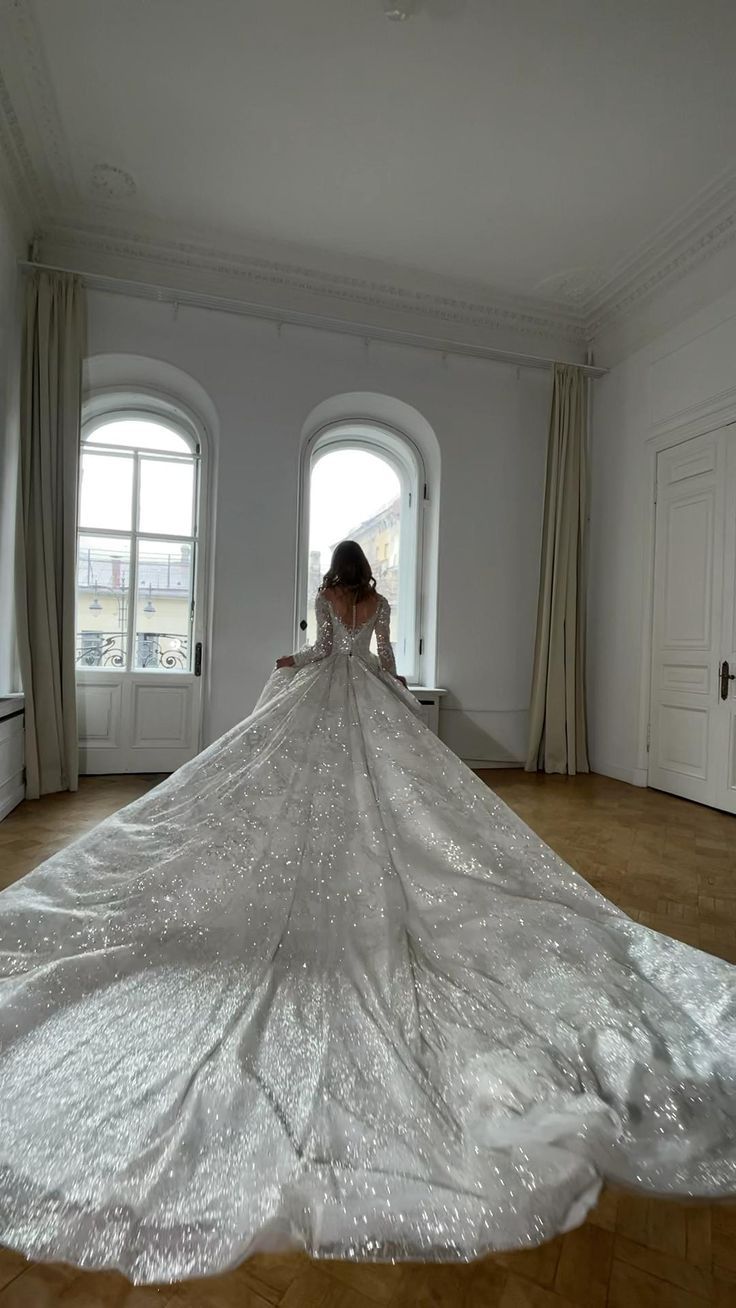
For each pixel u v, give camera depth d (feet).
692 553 17.49
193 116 13.76
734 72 12.34
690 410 17.53
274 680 8.32
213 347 18.31
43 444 16.01
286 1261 3.53
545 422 21.45
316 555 21.40
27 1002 5.15
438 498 20.51
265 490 18.71
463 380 20.65
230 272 18.33
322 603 8.27
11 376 15.44
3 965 5.71
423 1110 4.25
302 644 19.60
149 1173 3.78
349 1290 3.39
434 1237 3.55
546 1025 5.18
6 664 15.46
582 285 19.31
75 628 17.08
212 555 18.56
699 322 17.31
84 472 18.60
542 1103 4.38
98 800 15.24
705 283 17.03
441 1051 4.85
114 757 18.26
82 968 5.53
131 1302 3.26
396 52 12.17
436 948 6.02
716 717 16.40
